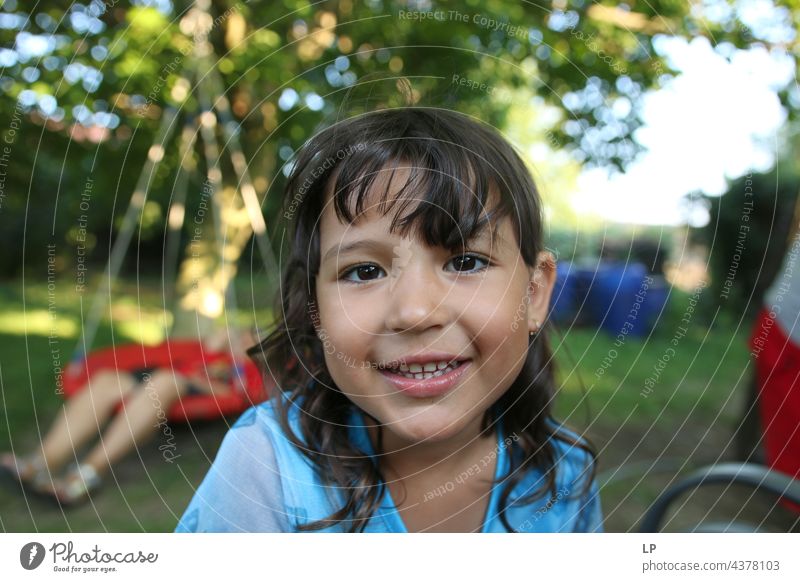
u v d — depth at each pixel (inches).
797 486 27.4
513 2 62.0
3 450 62.4
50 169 96.2
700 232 121.3
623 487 58.1
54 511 51.2
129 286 165.9
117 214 97.2
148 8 59.7
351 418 26.5
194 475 56.9
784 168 107.4
